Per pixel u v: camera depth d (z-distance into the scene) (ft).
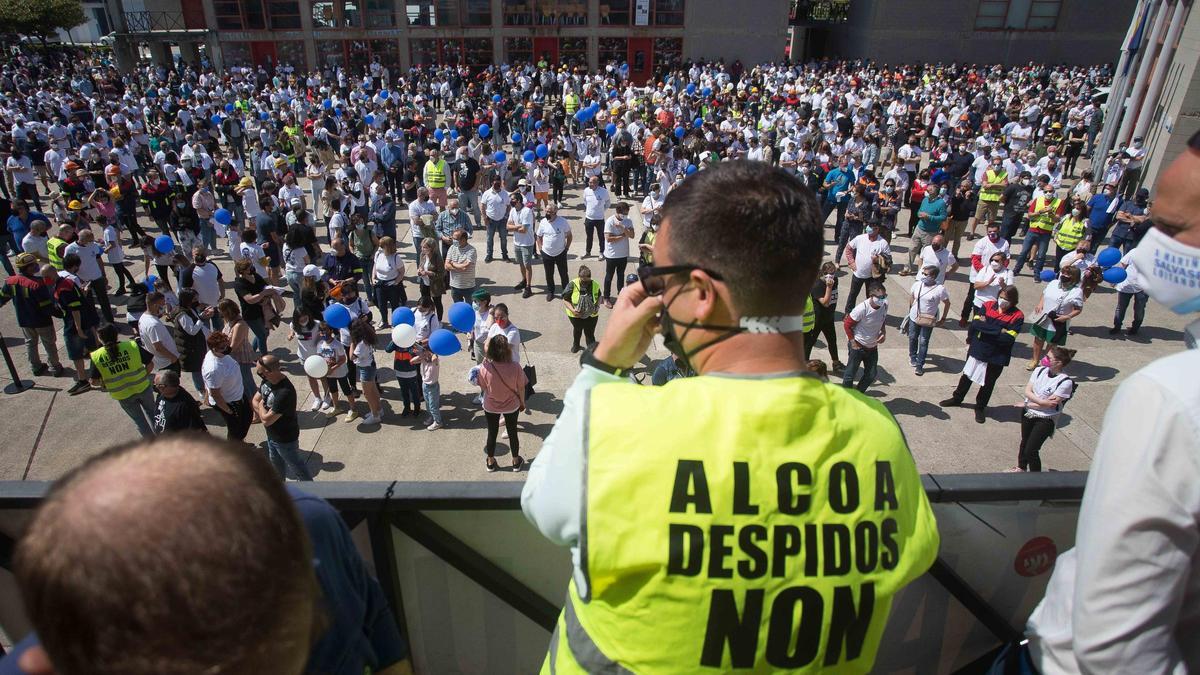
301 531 2.85
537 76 113.19
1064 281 32.40
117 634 2.24
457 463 27.37
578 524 3.34
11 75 108.88
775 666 3.33
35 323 31.63
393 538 5.61
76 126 71.15
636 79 125.90
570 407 3.76
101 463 2.54
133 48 118.52
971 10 126.52
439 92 104.88
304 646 2.77
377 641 4.46
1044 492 5.52
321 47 121.49
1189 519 3.29
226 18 118.52
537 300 41.37
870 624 3.45
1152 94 55.57
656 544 3.25
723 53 124.67
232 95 97.96
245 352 29.07
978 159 55.88
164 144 67.26
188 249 45.50
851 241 37.70
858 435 3.61
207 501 2.41
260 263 38.55
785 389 3.50
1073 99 91.30
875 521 3.47
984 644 6.22
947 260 34.35
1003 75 117.50
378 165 60.39
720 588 3.24
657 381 11.57
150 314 28.76
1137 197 44.47
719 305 3.59
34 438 28.89
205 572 2.29
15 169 55.47
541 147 57.41
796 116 81.61
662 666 3.36
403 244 50.21
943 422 30.19
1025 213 49.06
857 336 29.99
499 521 5.58
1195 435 3.22
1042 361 24.94
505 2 120.88
